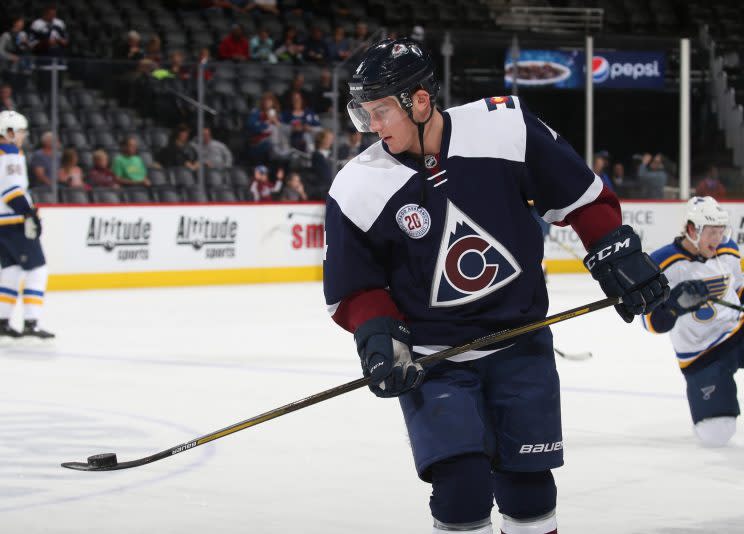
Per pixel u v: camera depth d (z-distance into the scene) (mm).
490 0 33656
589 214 4469
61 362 13766
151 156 24375
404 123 4316
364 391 11453
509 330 4391
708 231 8531
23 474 8023
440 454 4301
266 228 24891
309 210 25391
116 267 23312
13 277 15570
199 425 9891
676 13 35438
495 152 4383
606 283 4422
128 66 24406
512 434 4500
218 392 11586
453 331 4480
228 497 7336
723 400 8742
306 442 9047
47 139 22859
